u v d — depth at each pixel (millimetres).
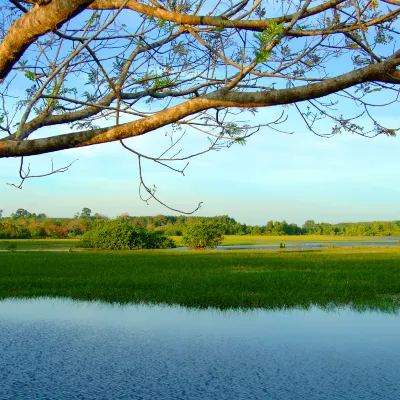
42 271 24828
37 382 7426
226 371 7980
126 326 11523
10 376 7738
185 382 7465
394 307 14078
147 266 28969
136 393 6914
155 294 16422
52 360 8586
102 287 18266
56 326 11469
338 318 12422
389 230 168000
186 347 9508
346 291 16875
